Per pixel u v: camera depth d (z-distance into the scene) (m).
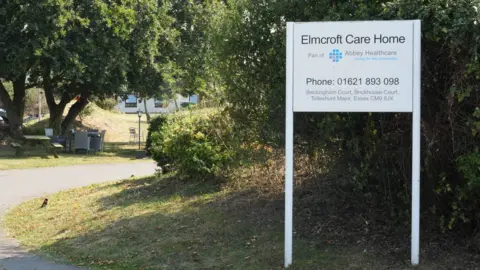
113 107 55.41
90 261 6.63
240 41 6.79
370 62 5.25
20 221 9.54
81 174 17.03
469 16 4.75
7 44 22.44
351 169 6.11
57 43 22.05
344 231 6.31
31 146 23.38
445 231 5.75
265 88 6.77
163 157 11.70
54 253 7.12
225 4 7.41
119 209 9.06
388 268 5.25
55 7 21.75
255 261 5.85
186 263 6.11
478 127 4.92
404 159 5.79
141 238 7.20
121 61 23.89
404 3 5.32
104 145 32.38
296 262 5.62
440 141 5.47
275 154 7.51
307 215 6.97
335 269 5.36
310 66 5.37
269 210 7.37
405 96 5.20
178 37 27.39
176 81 27.45
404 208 6.03
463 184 5.37
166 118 13.32
